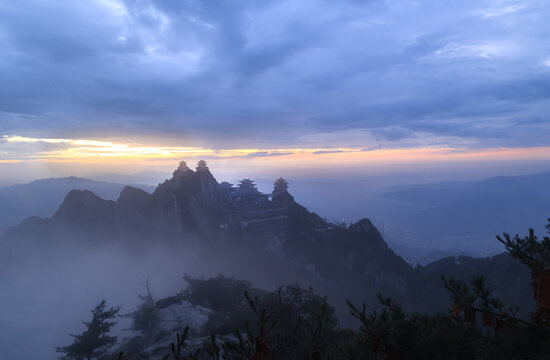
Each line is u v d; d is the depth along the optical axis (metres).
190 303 47.47
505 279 95.44
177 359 5.18
